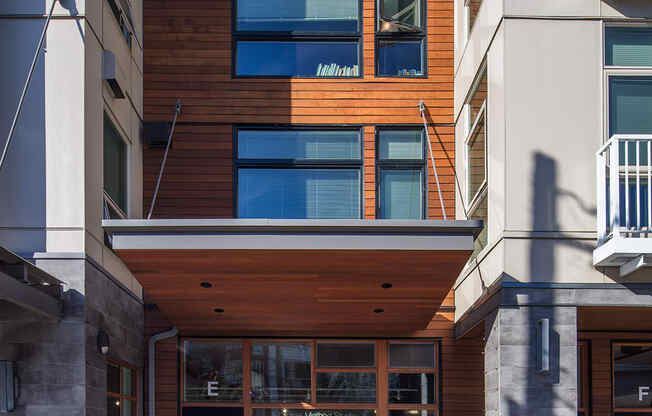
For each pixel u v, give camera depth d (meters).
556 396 6.55
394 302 7.95
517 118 6.92
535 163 6.87
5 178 6.60
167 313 8.48
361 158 9.57
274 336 9.40
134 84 9.02
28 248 6.54
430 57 9.76
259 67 9.76
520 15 7.04
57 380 6.38
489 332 7.16
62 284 6.48
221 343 9.41
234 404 9.25
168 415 9.14
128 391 8.64
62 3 6.85
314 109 9.63
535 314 6.67
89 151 6.86
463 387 9.30
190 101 9.58
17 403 6.33
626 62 7.11
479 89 8.20
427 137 8.93
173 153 9.47
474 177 8.48
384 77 9.70
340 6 9.84
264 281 7.09
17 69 6.76
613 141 6.27
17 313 6.29
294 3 9.86
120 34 8.27
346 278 6.98
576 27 7.04
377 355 9.41
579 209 6.81
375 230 5.97
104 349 6.82
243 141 9.63
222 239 5.95
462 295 8.94
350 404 9.29
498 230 7.00
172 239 5.94
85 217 6.65
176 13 9.73
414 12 9.88
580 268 6.75
